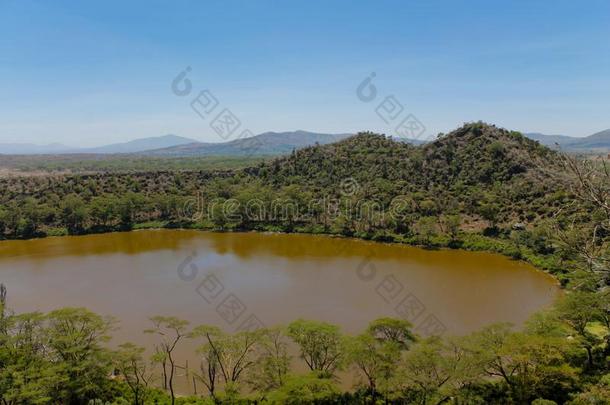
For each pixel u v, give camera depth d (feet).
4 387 108.37
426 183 416.05
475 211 361.10
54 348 124.36
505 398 115.44
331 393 108.27
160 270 274.57
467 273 260.83
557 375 114.83
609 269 84.99
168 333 176.04
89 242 369.91
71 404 118.01
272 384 119.44
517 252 292.61
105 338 133.39
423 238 338.95
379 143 518.78
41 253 327.67
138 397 121.90
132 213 438.40
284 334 133.69
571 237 92.84
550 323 139.33
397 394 113.70
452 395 109.91
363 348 121.08
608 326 142.31
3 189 452.35
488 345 124.47
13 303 215.72
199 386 134.92
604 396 106.32
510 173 387.75
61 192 458.09
